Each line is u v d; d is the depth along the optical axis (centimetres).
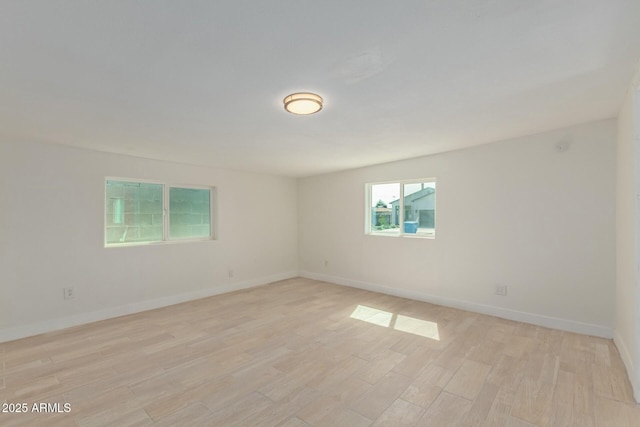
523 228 354
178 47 157
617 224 292
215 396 214
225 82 197
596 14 138
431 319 365
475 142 369
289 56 168
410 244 455
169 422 188
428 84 207
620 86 220
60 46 153
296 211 620
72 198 356
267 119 269
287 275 603
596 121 307
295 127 293
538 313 345
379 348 288
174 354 278
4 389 223
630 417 190
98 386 227
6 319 314
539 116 282
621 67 190
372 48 162
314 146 369
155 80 192
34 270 331
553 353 275
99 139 325
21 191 324
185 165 460
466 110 258
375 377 238
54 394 217
